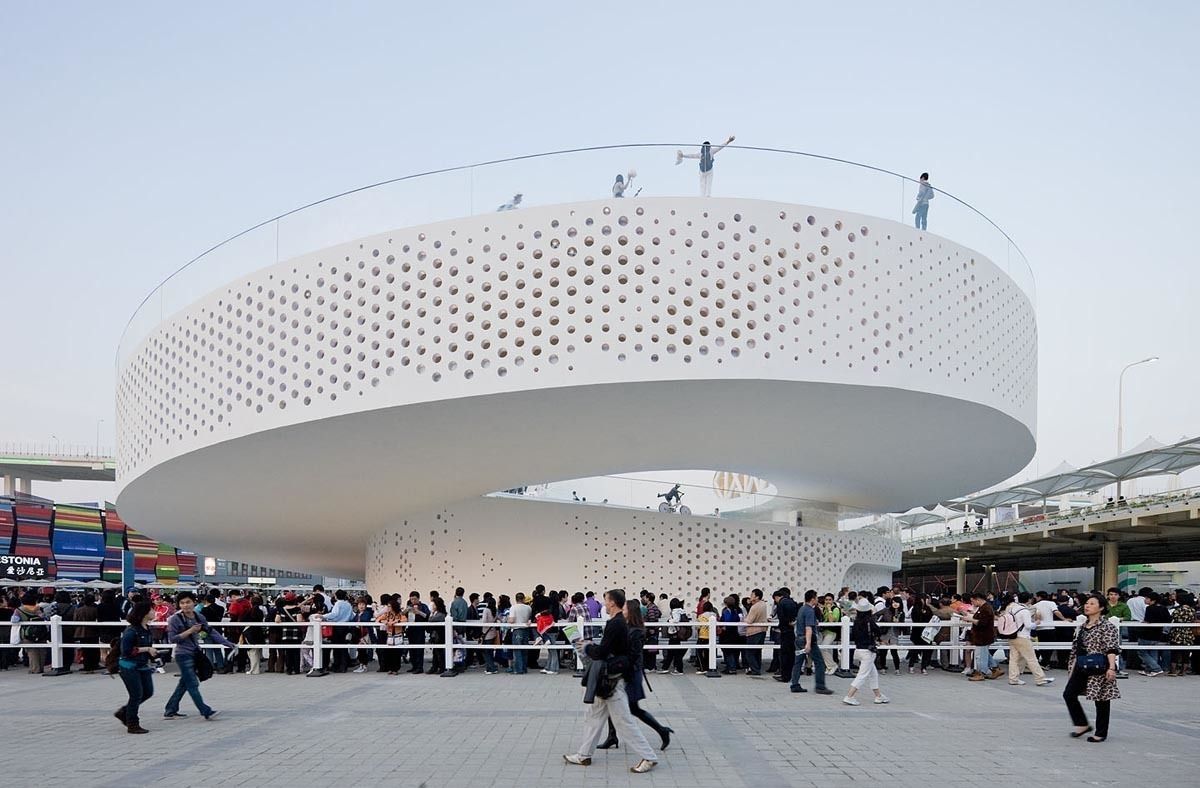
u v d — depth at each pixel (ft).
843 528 82.23
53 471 309.83
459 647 48.96
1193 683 47.37
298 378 52.95
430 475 63.00
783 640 46.16
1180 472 117.19
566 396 49.08
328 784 23.88
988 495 156.76
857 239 51.37
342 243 52.75
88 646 52.90
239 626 51.01
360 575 143.23
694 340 47.96
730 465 68.90
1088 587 214.28
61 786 23.82
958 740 30.12
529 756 27.43
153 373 66.03
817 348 49.34
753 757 27.32
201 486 69.51
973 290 56.29
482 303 49.21
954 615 51.26
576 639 37.45
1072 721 31.86
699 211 49.24
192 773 25.23
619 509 71.15
